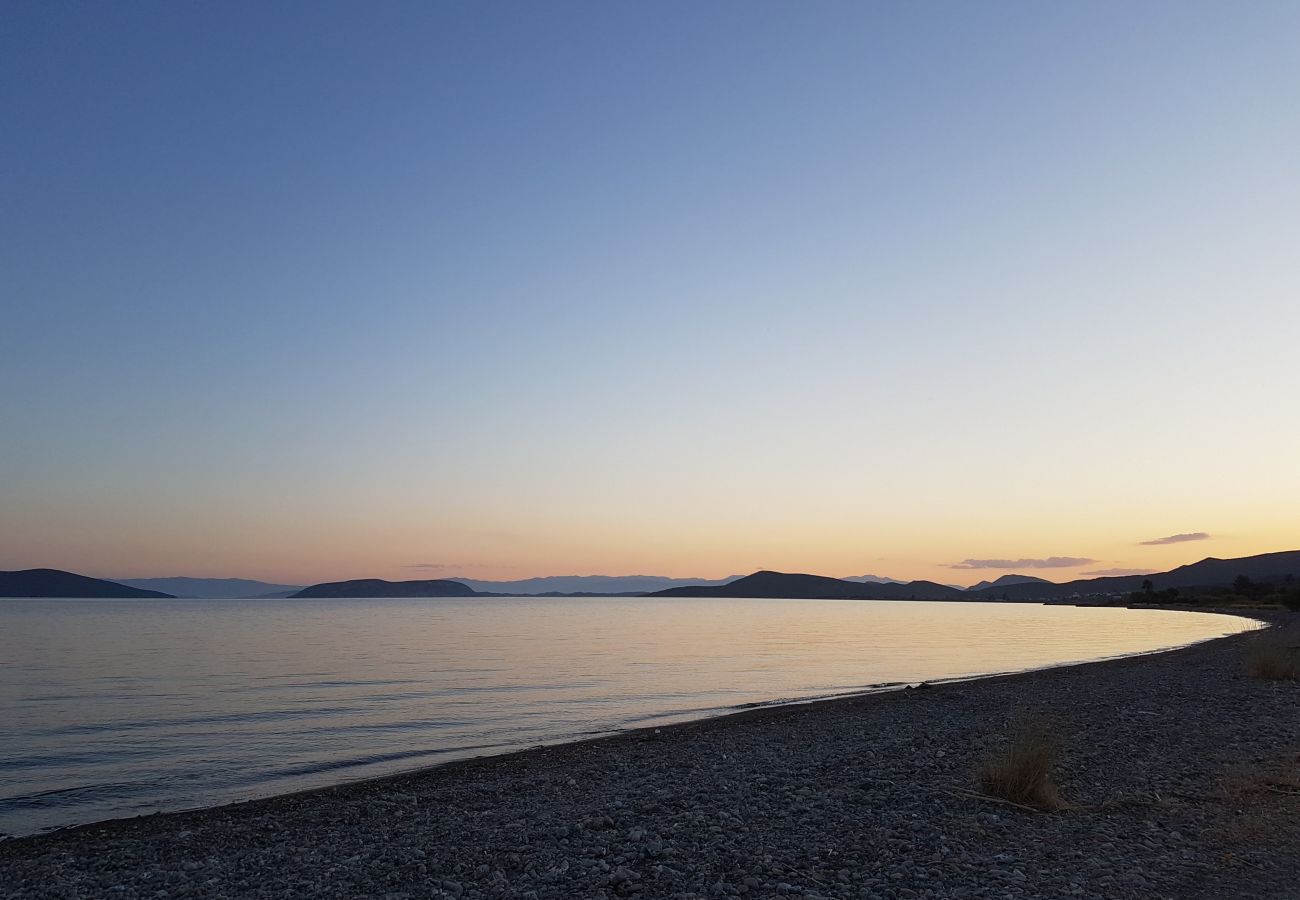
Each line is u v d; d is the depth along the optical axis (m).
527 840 12.73
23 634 88.00
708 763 20.38
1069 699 28.88
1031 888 9.05
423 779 20.19
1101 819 12.09
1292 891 8.72
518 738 26.53
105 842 15.05
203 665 51.66
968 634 93.62
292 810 17.20
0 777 21.19
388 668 49.59
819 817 13.10
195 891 11.20
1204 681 32.91
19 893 11.73
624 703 34.69
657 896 9.52
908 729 23.89
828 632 98.88
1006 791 13.45
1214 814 12.11
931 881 9.47
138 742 25.91
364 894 10.45
